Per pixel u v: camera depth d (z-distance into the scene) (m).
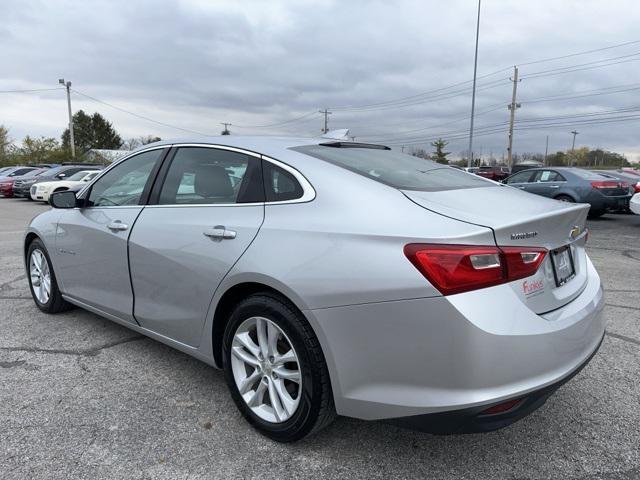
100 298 3.79
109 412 2.94
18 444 2.60
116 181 3.78
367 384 2.26
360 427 2.81
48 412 2.93
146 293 3.30
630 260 7.66
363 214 2.37
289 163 2.75
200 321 2.95
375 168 2.84
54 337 4.12
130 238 3.36
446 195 2.56
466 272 2.07
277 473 2.41
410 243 2.16
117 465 2.45
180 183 3.25
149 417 2.89
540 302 2.32
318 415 2.44
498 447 2.62
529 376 2.13
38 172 24.38
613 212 14.02
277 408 2.61
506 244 2.18
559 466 2.46
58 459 2.49
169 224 3.11
